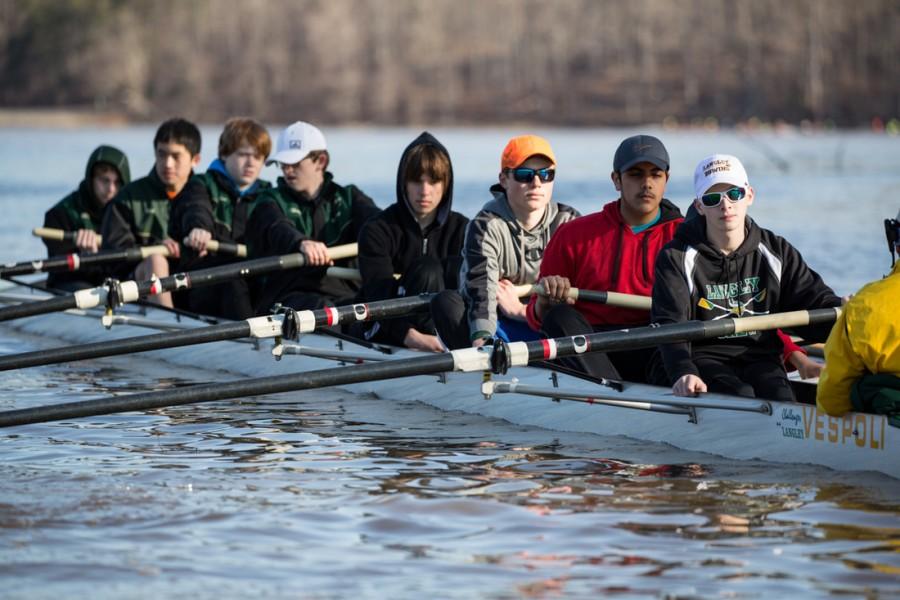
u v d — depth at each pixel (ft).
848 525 42.42
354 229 80.43
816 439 50.60
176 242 87.92
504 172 64.75
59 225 101.35
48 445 55.21
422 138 71.20
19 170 303.48
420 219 71.72
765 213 186.91
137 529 42.04
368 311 63.10
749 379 57.21
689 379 52.90
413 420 62.13
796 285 57.26
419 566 38.52
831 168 330.75
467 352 53.36
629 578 37.47
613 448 55.11
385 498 45.96
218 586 36.78
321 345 73.56
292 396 69.82
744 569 38.17
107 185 100.17
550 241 63.52
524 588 36.68
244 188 88.84
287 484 48.06
